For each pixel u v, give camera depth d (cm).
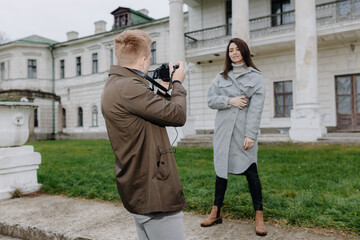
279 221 260
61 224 277
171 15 1333
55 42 2988
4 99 407
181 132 1253
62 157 806
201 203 310
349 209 271
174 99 142
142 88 132
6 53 2753
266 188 370
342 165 529
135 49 142
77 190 400
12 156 392
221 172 250
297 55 1084
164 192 132
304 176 435
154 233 136
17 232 281
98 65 2481
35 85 2711
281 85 1531
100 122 2455
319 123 1027
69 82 2667
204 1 1755
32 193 410
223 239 230
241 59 255
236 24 1205
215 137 260
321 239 221
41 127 2672
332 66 1388
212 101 256
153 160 133
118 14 2530
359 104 1345
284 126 1499
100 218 293
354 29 1150
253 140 236
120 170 136
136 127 132
